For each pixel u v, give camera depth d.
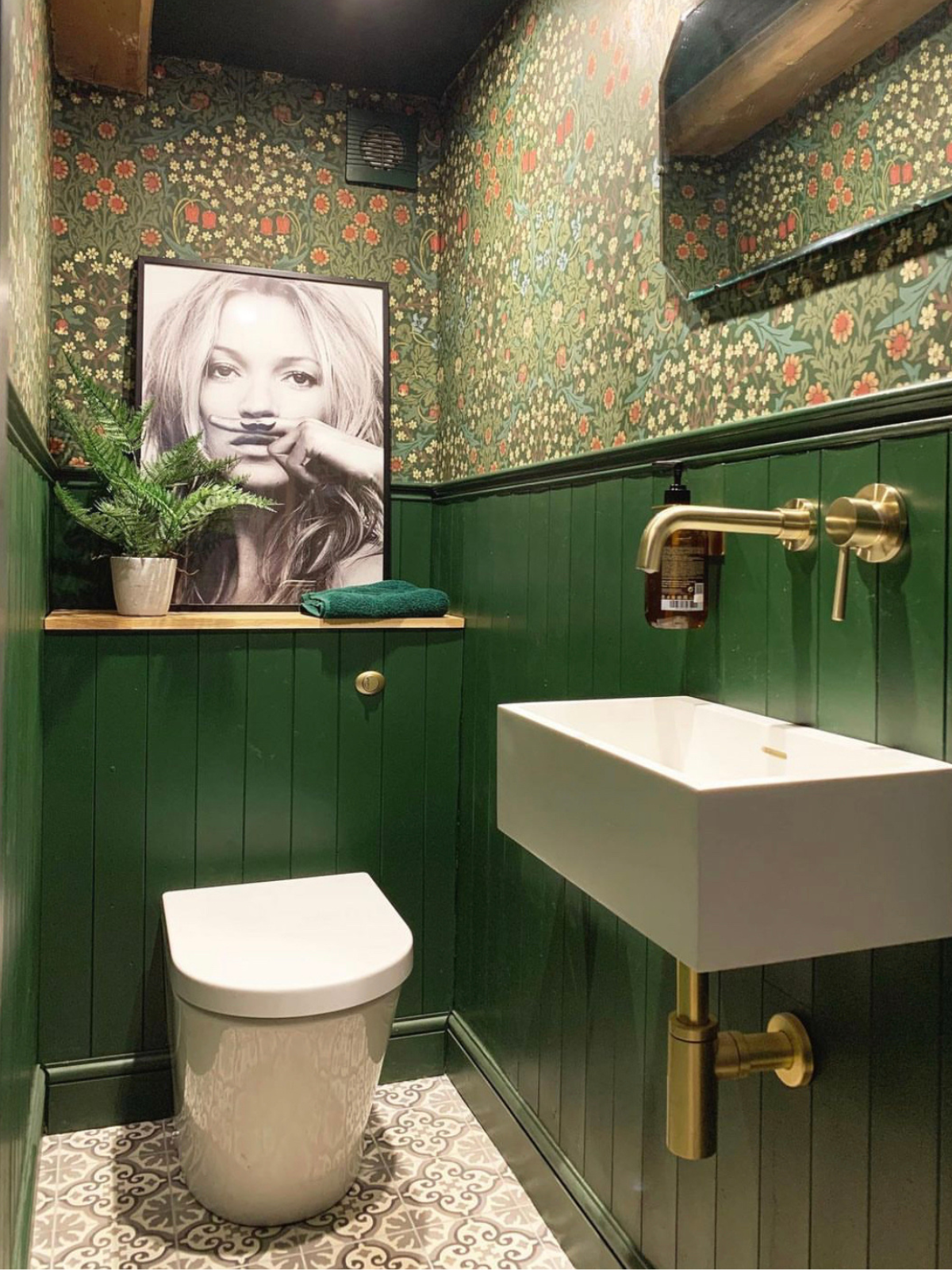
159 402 2.36
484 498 2.27
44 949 2.09
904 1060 1.04
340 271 2.59
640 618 1.60
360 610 2.30
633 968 1.57
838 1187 1.13
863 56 1.14
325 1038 1.65
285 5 2.20
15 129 1.38
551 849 1.20
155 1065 2.17
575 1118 1.77
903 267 1.09
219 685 2.20
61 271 2.35
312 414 2.50
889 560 1.08
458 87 2.53
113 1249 1.73
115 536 2.21
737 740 1.29
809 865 0.92
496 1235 1.79
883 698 1.10
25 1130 1.73
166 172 2.43
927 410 1.03
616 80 1.70
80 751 2.10
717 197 1.41
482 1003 2.24
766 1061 1.15
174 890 2.18
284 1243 1.76
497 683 2.17
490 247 2.29
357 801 2.33
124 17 2.05
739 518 1.17
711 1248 1.36
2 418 1.04
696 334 1.48
